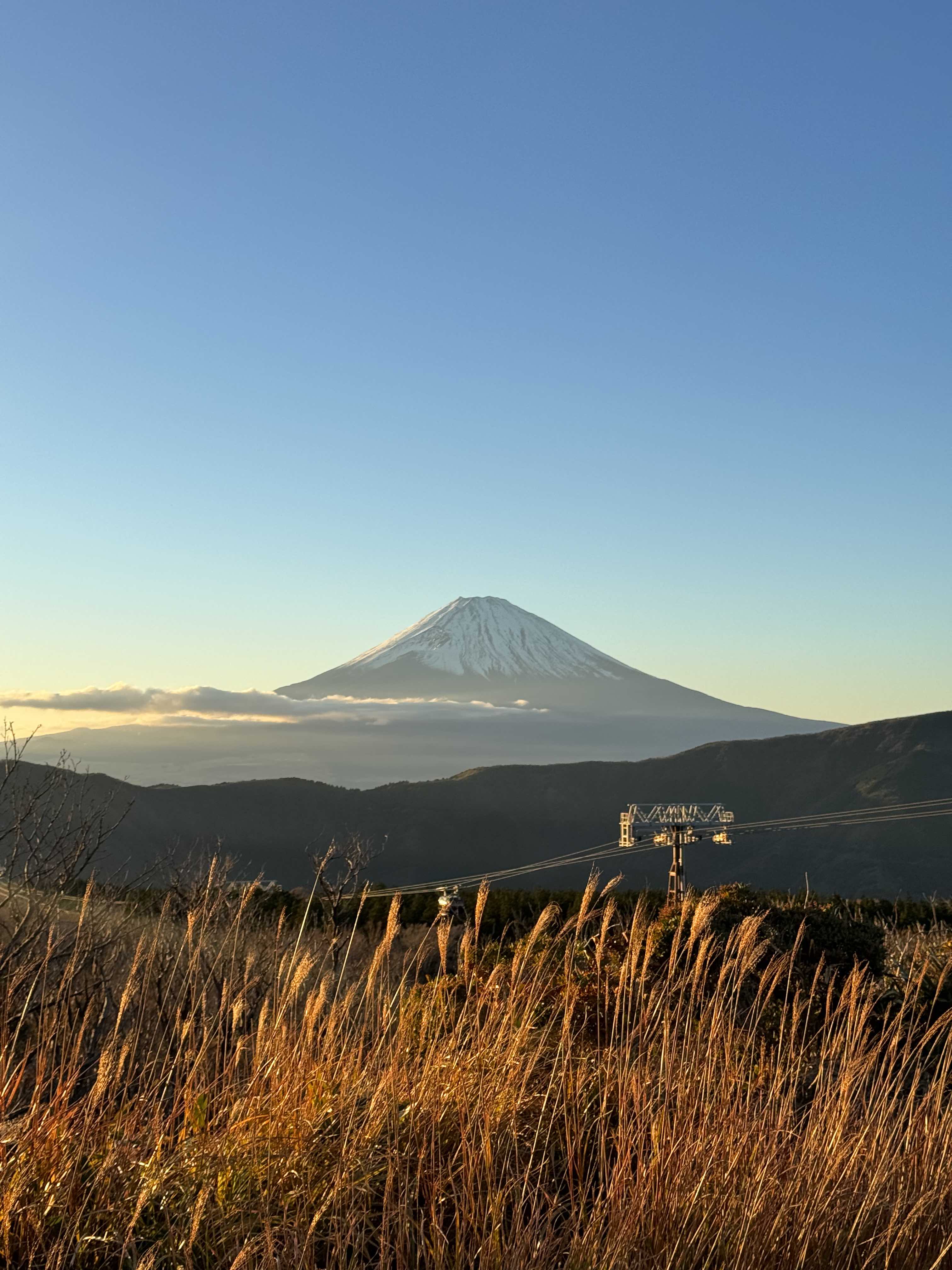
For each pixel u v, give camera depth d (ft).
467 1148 12.96
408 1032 15.90
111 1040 13.76
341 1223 12.08
